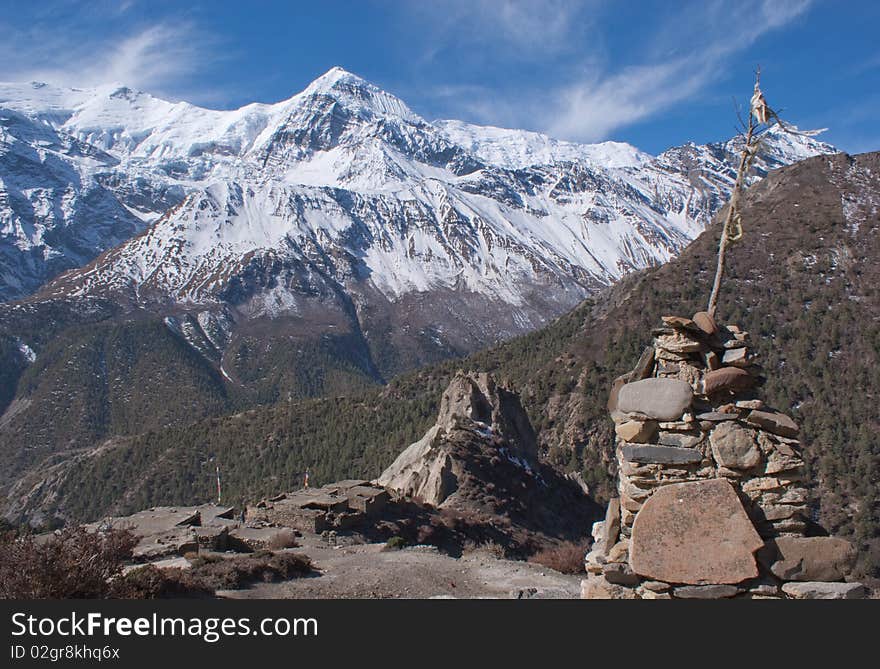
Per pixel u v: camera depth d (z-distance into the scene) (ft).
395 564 83.30
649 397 32.94
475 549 111.65
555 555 98.22
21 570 45.91
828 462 179.63
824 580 30.45
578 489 181.37
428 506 128.06
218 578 65.41
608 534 34.24
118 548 59.52
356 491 116.88
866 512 162.09
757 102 35.65
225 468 341.21
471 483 140.56
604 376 255.50
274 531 96.22
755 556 30.91
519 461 162.61
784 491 31.50
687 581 31.19
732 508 31.17
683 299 271.49
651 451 32.60
